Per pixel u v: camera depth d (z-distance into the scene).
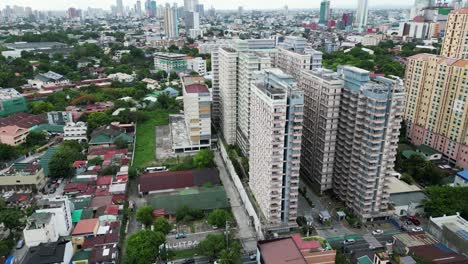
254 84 146.00
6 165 190.75
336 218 149.12
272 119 123.06
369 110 133.12
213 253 122.94
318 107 159.12
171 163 198.62
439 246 122.00
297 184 134.50
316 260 114.38
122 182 169.50
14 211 141.25
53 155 187.50
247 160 187.12
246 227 144.50
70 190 164.50
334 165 161.12
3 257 122.94
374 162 136.50
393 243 127.56
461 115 187.75
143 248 116.69
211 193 159.12
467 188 150.12
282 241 115.69
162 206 150.88
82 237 129.88
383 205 144.38
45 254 114.50
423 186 175.38
